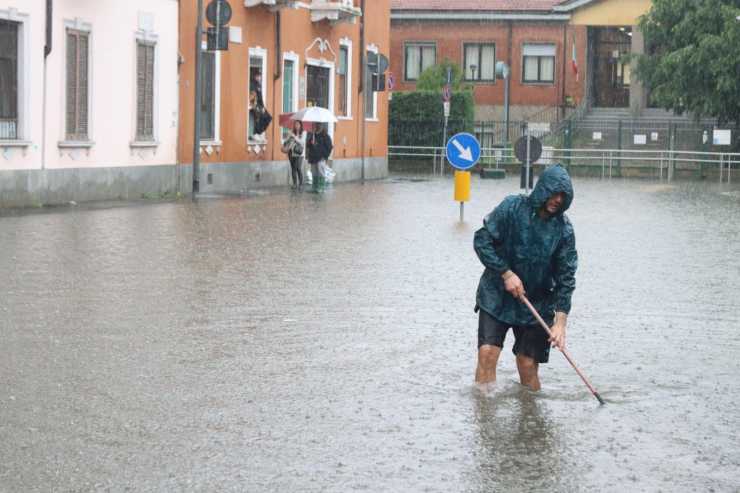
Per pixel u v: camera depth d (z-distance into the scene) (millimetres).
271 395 10180
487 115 74500
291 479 7840
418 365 11547
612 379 11125
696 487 7871
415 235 24859
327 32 49062
